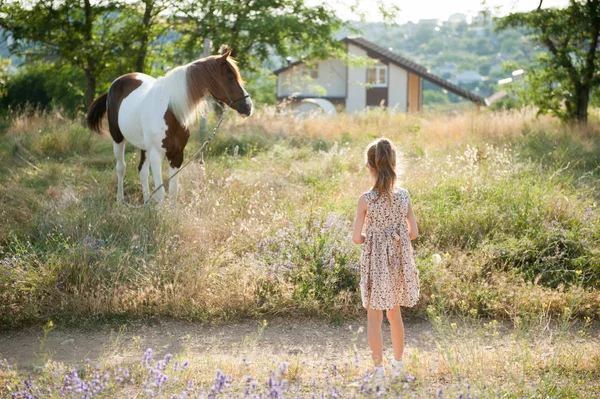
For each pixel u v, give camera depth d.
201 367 4.38
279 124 14.55
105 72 17.95
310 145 12.84
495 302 5.47
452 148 11.55
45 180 9.62
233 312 5.47
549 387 3.96
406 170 8.98
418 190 7.92
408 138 12.84
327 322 5.44
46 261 5.98
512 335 4.51
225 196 7.85
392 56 37.19
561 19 15.10
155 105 7.48
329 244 6.16
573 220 6.90
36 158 11.38
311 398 3.67
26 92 24.27
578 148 11.48
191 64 7.48
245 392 3.52
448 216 7.04
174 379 3.68
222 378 3.51
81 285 5.59
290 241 6.39
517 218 6.94
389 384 3.70
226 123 14.41
